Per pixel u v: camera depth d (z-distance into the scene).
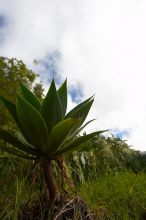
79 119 1.67
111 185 2.96
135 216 2.47
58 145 1.79
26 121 1.73
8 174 2.61
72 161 3.32
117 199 2.56
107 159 4.12
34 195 2.15
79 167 3.33
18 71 15.72
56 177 2.23
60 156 1.91
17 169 2.59
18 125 1.84
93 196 2.56
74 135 1.86
